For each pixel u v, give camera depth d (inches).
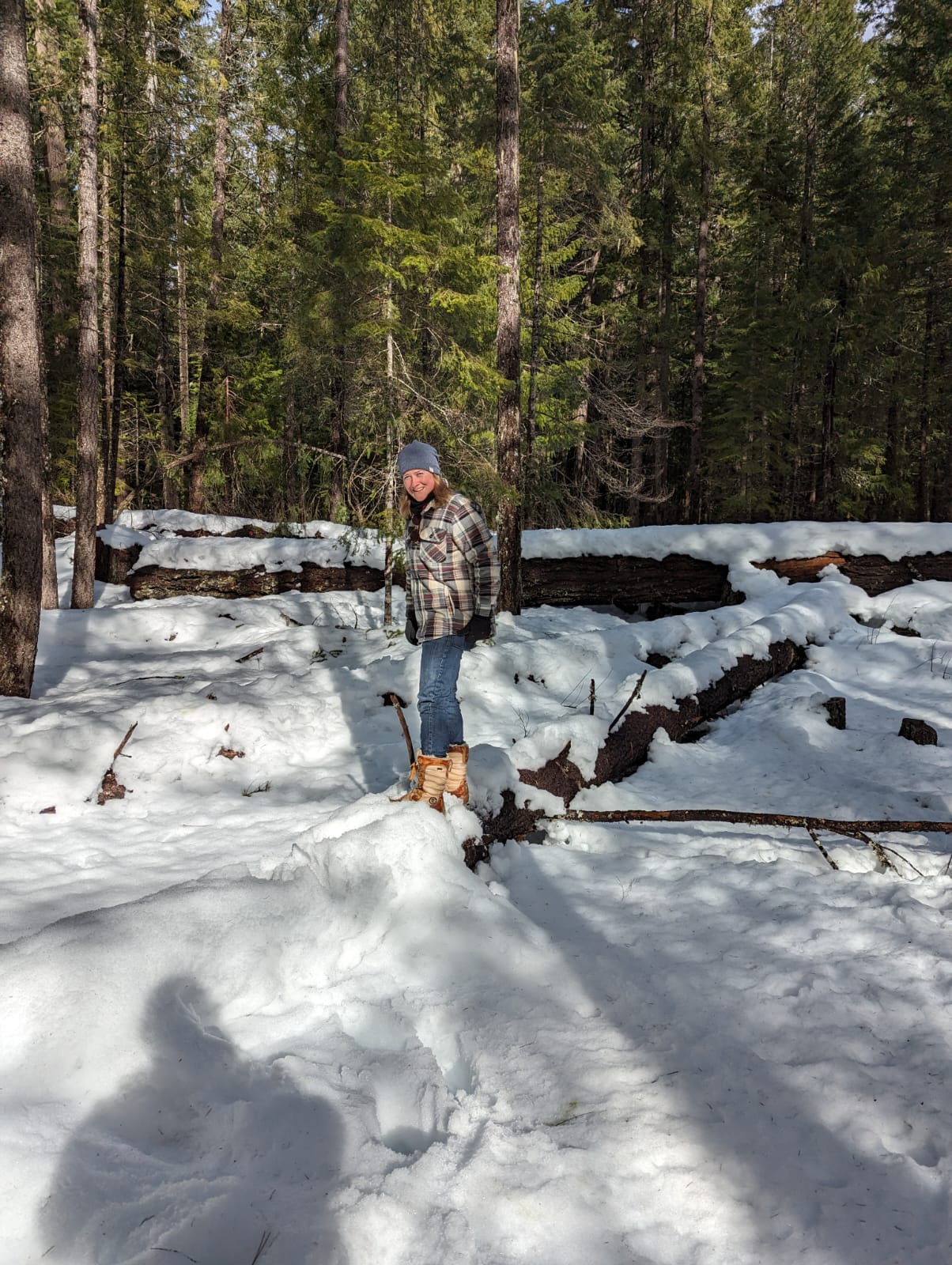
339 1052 83.9
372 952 103.7
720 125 706.2
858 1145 71.4
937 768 195.3
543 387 657.6
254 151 706.2
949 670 277.0
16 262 232.2
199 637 366.3
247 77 660.7
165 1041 79.6
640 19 725.3
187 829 165.3
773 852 145.5
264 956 95.6
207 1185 64.0
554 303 646.5
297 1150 69.0
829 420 727.1
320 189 366.3
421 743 131.3
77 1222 59.4
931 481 937.5
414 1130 75.2
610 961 104.1
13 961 84.6
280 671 291.9
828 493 735.1
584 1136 72.3
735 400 726.5
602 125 613.0
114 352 650.2
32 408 240.4
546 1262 59.9
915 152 760.3
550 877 133.9
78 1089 73.1
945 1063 82.4
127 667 305.0
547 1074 81.6
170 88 560.7
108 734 201.6
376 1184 65.4
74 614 375.9
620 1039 87.8
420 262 292.2
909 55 739.4
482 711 228.7
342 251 316.8
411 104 636.1
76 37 469.1
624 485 745.0
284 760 211.8
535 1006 94.0
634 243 648.4
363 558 441.7
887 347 777.6
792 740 213.2
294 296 355.6
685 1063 83.3
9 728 201.9
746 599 367.2
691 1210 64.7
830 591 341.7
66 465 739.4
